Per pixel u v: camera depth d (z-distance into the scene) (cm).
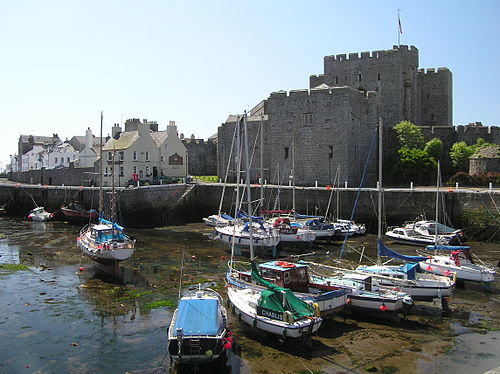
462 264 2278
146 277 2411
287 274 1812
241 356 1466
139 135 5553
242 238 2998
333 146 4859
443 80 6706
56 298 2053
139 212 4462
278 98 5153
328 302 1692
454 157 5275
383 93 6172
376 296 1772
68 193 4978
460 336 1631
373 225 3953
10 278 2388
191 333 1360
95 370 1387
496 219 3441
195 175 7519
